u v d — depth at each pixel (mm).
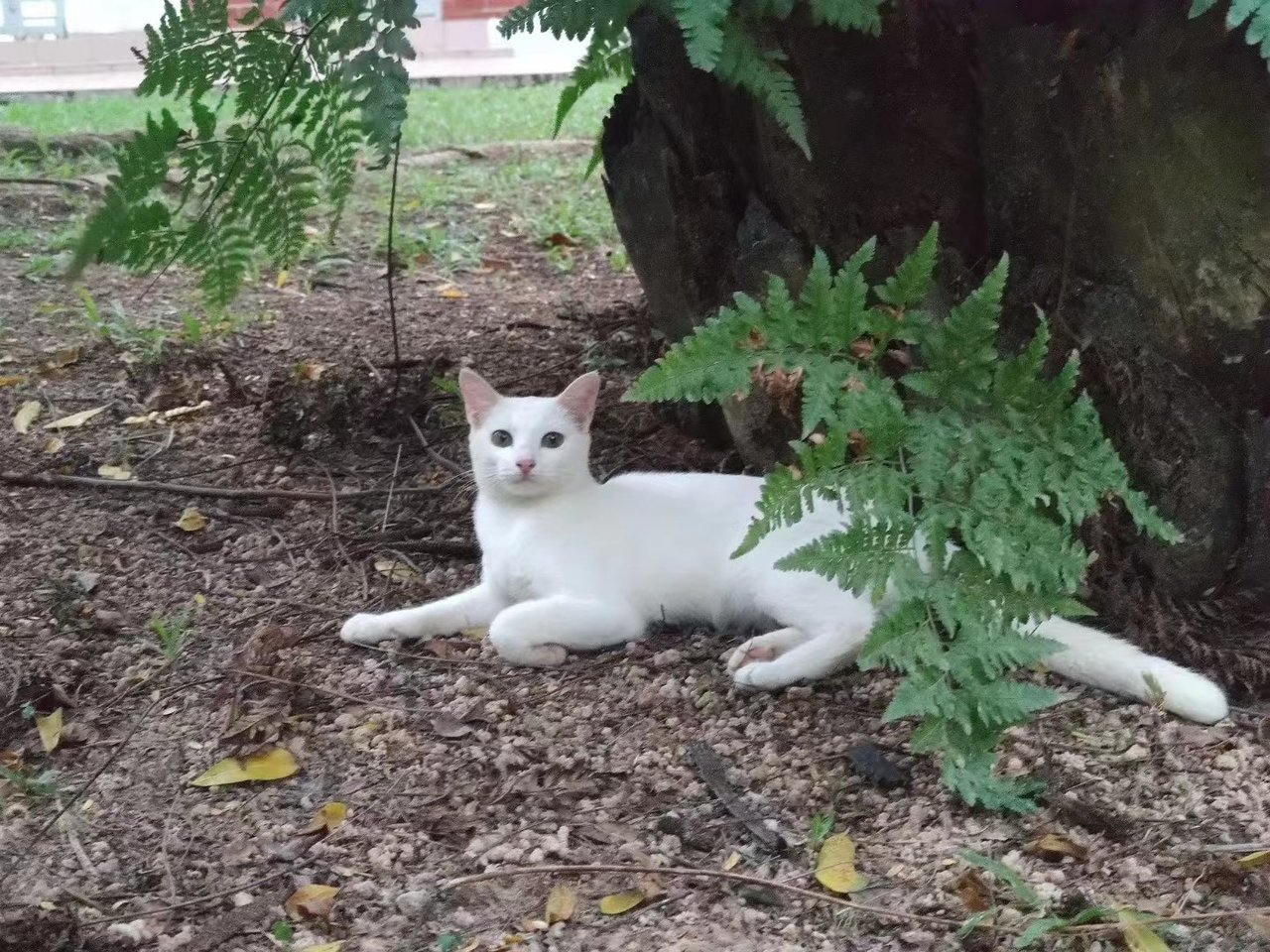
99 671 2273
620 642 2305
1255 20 2002
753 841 2086
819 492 2115
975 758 2094
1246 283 2164
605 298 3016
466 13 5105
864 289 2117
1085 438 2111
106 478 2549
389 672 2268
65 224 3230
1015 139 2246
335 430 2623
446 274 3123
